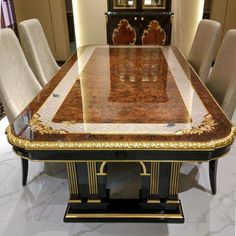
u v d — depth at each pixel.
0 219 1.56
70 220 1.52
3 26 3.67
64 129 1.08
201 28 2.34
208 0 4.30
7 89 1.52
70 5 4.58
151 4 3.90
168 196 1.51
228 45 1.75
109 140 1.00
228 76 1.65
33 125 1.12
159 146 0.97
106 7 4.44
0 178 1.91
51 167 2.01
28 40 2.08
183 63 2.03
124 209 1.54
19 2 4.21
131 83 1.61
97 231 1.47
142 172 1.44
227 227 1.48
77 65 2.01
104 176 1.44
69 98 1.40
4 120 2.79
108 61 2.11
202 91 1.46
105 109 1.26
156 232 1.45
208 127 1.07
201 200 1.67
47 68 2.38
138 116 1.18
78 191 1.50
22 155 1.05
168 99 1.36
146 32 4.07
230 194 1.71
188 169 1.95
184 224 1.50
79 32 4.67
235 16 4.27
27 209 1.63
